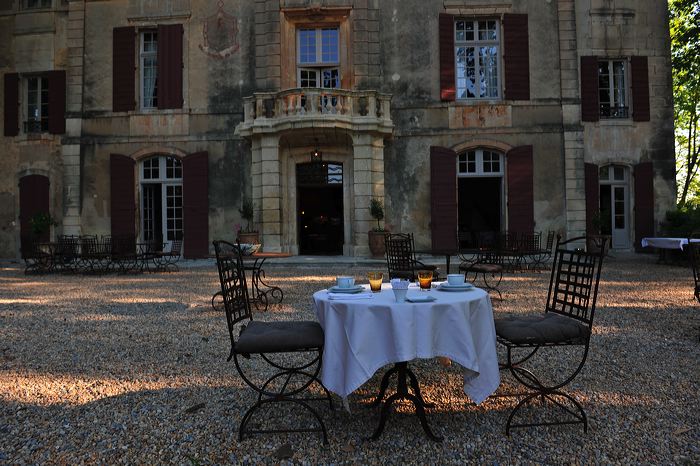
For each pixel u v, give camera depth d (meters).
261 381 3.34
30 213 13.51
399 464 2.21
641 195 12.77
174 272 10.25
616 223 13.11
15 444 2.44
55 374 3.53
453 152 12.32
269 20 12.48
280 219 11.87
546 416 2.71
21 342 4.44
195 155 12.62
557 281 3.30
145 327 4.98
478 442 2.41
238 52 12.71
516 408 2.51
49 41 13.61
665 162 12.90
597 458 2.25
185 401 2.99
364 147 11.46
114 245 11.05
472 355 2.40
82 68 13.02
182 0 12.86
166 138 12.77
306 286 7.64
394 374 3.42
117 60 12.92
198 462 2.23
